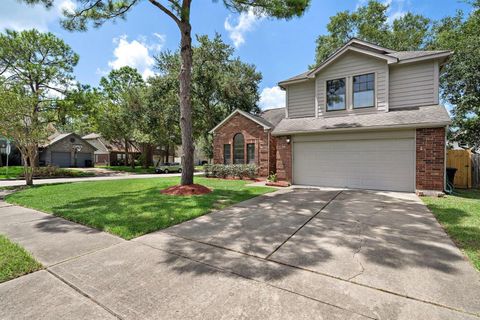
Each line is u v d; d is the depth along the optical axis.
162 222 4.56
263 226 4.38
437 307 2.01
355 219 4.78
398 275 2.55
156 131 24.64
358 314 1.93
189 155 8.34
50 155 28.31
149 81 21.64
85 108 18.95
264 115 16.91
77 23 8.25
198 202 6.36
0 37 16.31
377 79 9.18
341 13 20.88
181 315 1.95
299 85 11.37
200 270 2.72
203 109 22.77
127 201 6.59
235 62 22.58
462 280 2.44
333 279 2.49
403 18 19.98
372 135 8.66
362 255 3.07
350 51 9.68
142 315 1.95
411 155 8.00
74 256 3.14
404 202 6.36
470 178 9.23
